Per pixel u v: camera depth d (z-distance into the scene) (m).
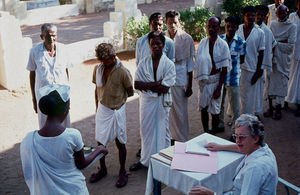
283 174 4.92
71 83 8.59
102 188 4.70
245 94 5.97
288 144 5.74
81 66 9.62
